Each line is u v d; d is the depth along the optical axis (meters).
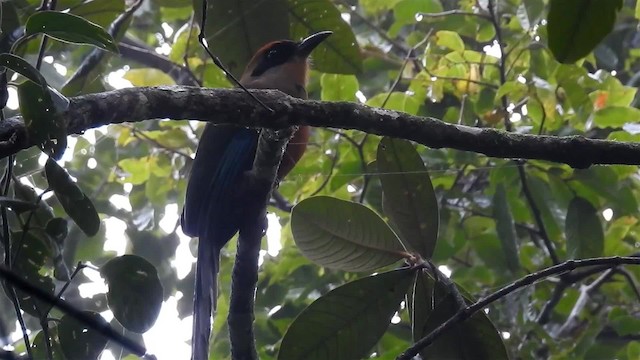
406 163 6.16
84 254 8.59
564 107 9.73
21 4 7.13
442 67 10.31
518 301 9.39
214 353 10.13
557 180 9.71
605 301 11.10
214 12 7.44
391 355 8.55
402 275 5.88
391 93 10.10
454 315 5.64
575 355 9.62
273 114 5.93
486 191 10.34
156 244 9.73
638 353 9.88
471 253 11.05
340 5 11.20
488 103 10.12
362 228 6.07
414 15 11.20
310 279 10.31
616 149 6.21
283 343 5.91
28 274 5.57
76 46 8.64
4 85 4.80
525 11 9.73
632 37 12.54
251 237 6.55
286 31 7.57
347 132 10.41
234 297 6.54
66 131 5.01
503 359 5.96
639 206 10.52
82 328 5.46
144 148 10.33
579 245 9.28
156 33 12.11
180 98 5.73
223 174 8.39
